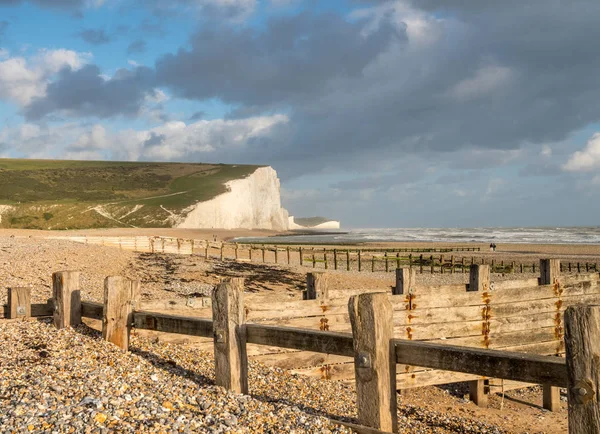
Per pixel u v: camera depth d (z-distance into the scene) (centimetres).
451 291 1074
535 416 952
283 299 988
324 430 580
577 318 422
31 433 529
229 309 681
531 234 15950
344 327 989
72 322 926
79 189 19262
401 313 961
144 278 2469
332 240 13050
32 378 677
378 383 552
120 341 834
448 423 860
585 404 418
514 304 1042
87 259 2748
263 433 568
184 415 589
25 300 984
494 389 1007
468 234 17275
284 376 862
